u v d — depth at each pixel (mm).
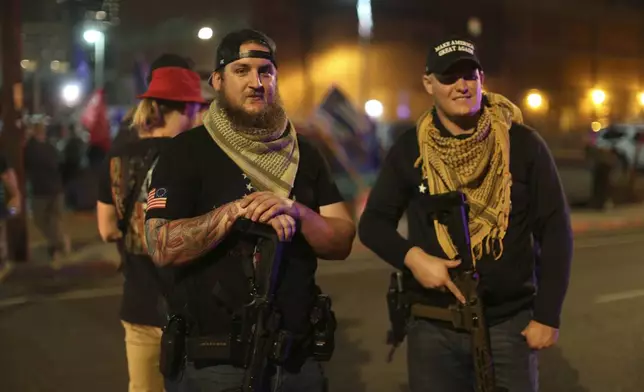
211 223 2170
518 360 2799
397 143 3045
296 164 2379
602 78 36375
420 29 27891
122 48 23703
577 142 29156
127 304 3182
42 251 10867
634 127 24109
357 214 12656
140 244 3121
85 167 15266
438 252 2846
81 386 5207
